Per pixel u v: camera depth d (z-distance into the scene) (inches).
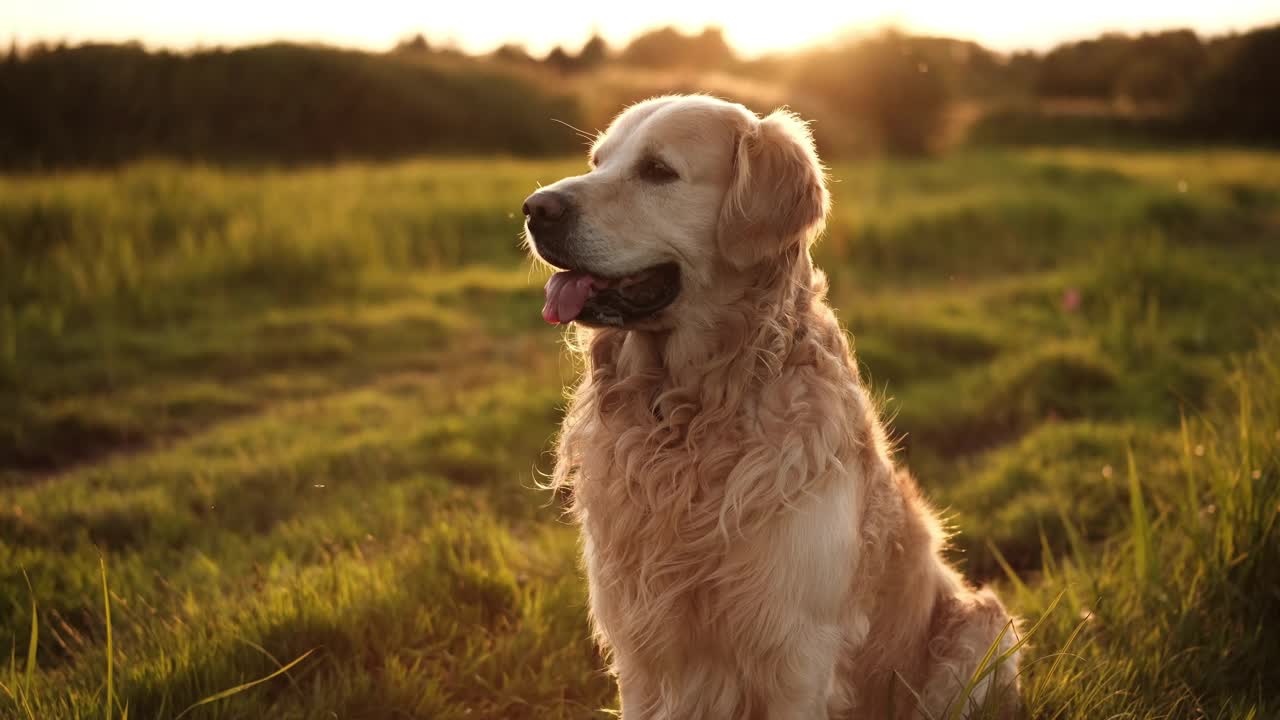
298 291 398.0
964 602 119.5
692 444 101.9
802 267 106.6
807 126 113.0
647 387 107.5
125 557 169.2
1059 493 191.5
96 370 287.0
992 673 113.0
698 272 104.3
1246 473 136.3
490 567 149.7
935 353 318.0
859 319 347.3
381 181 658.8
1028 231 557.9
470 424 239.6
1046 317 355.3
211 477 204.2
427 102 1230.3
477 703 125.3
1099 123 1550.2
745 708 102.9
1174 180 788.0
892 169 905.5
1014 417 257.8
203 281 391.5
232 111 1135.6
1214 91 1529.3
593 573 108.9
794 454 96.9
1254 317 311.1
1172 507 158.6
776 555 96.2
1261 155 1205.1
